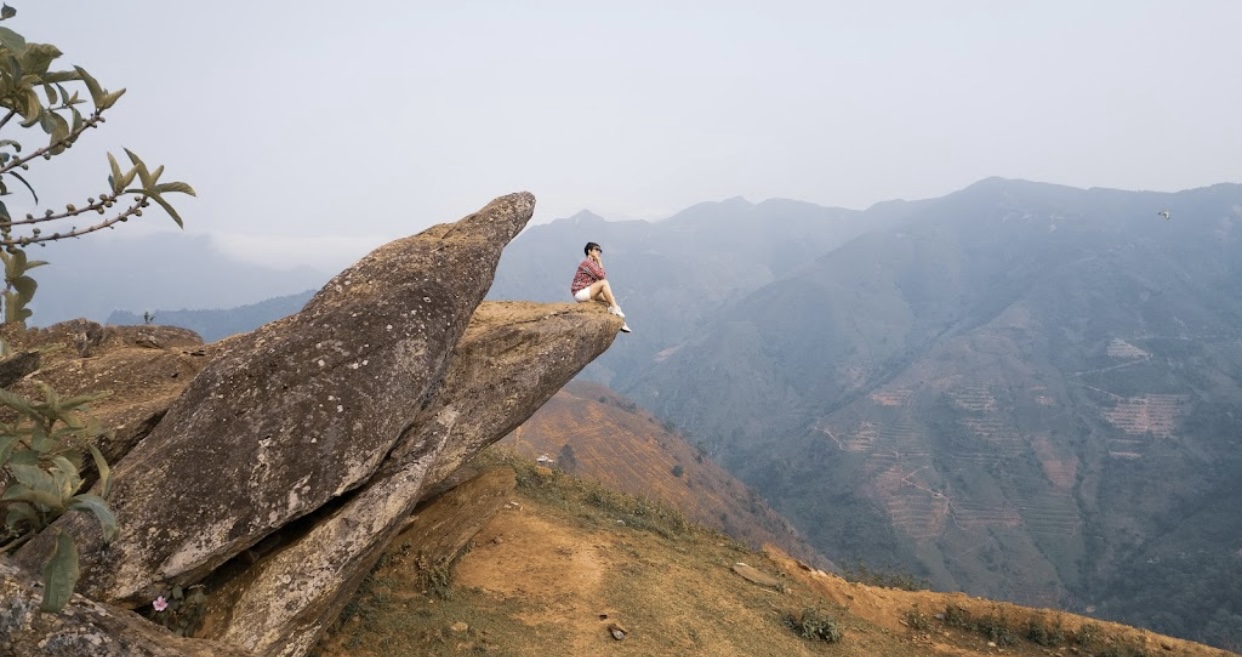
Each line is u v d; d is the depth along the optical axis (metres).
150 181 3.10
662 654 10.10
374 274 7.60
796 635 12.73
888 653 13.41
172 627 5.43
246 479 5.64
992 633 15.90
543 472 18.44
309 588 5.98
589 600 11.15
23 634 3.46
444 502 11.66
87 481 6.22
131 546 5.14
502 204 9.66
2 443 3.00
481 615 9.80
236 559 6.13
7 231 2.90
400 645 8.50
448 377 8.73
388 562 10.37
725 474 179.88
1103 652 15.41
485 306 11.34
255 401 5.92
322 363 6.26
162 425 5.92
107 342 8.92
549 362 9.78
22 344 7.93
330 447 6.02
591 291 12.13
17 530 5.02
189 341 9.76
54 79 3.09
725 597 13.20
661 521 17.53
